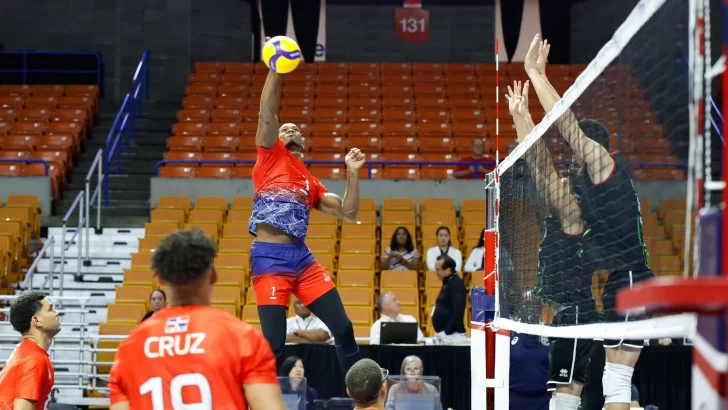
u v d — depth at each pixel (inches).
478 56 980.6
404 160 733.9
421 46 980.6
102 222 663.1
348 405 279.7
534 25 978.7
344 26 980.6
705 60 89.3
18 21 924.6
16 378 239.0
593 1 959.0
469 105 849.5
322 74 909.8
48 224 663.8
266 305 211.9
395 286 528.7
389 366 386.9
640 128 134.0
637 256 158.9
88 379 481.1
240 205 645.9
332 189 668.1
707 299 68.9
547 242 186.9
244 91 869.2
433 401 251.6
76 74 918.4
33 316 246.5
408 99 853.8
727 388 74.2
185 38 922.1
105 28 922.1
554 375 210.5
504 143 770.2
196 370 122.0
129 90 913.5
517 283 218.2
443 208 648.4
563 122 170.1
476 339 234.2
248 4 967.6
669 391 376.5
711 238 80.2
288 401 220.1
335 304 217.3
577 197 170.4
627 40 135.5
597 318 166.9
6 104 818.8
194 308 126.9
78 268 589.0
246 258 564.1
